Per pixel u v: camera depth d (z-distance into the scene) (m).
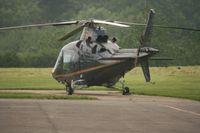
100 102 46.41
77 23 60.94
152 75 124.56
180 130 28.83
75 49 62.97
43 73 139.88
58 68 65.50
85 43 62.00
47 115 34.81
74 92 67.62
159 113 37.31
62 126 29.66
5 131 27.42
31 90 69.62
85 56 61.50
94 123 31.20
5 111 36.91
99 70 60.22
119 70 59.66
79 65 62.06
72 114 35.66
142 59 58.12
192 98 55.41
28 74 134.50
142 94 63.16
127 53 58.78
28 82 94.25
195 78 109.56
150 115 35.88
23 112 36.41
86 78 61.78
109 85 62.19
